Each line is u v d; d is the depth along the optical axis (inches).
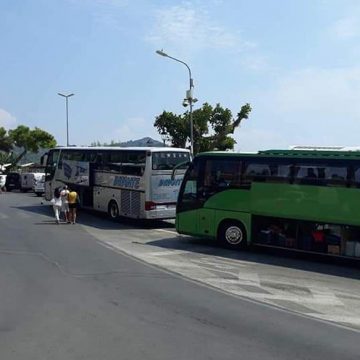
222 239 673.0
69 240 716.7
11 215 1064.8
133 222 968.3
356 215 564.1
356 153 571.5
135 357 252.1
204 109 1590.8
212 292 415.8
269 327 319.0
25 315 329.7
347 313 365.1
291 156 614.5
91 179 1035.3
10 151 3134.8
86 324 311.1
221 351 266.5
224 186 670.5
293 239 611.5
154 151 878.4
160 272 497.4
